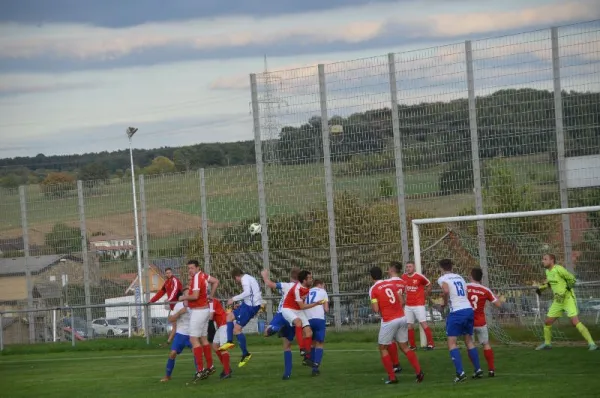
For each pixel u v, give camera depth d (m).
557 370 27.50
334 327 41.28
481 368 29.14
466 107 38.69
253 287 33.62
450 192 39.03
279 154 42.97
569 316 32.25
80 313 48.22
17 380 33.72
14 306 49.62
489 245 38.06
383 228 40.41
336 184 41.47
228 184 44.31
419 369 27.06
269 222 43.25
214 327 33.53
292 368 32.38
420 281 34.38
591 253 36.12
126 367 36.22
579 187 36.53
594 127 36.19
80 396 28.17
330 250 41.59
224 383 29.33
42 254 49.53
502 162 38.06
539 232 37.19
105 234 48.28
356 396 24.59
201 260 45.16
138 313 47.03
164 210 46.16
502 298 37.28
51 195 49.41
